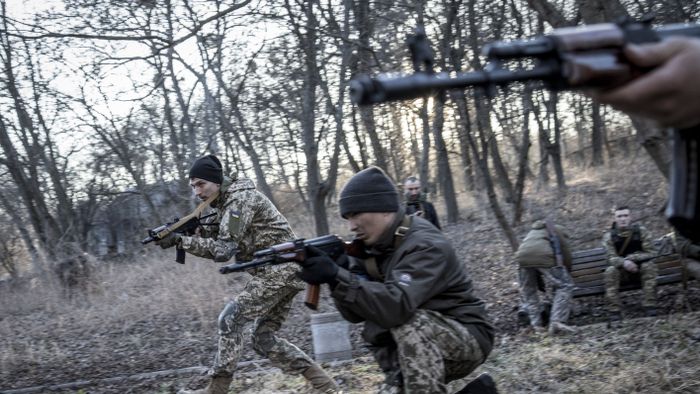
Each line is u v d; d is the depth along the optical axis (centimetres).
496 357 598
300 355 508
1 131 1435
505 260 1093
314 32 1002
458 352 319
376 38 1044
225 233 491
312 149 1119
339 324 679
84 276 1158
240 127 1218
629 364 535
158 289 1047
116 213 1803
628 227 769
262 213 506
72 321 983
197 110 1402
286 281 496
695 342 568
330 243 320
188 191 1366
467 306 327
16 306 1101
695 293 779
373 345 337
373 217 316
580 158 2397
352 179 321
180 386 645
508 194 1366
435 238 319
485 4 1081
